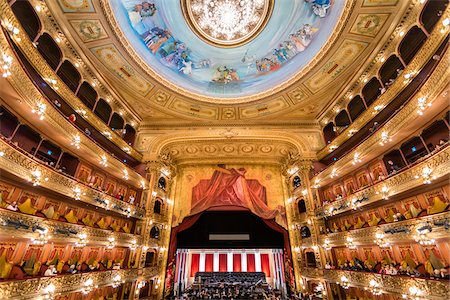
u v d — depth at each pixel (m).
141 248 16.53
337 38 13.98
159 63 17.19
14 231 8.83
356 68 15.34
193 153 22.53
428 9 10.96
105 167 15.07
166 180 21.16
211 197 21.67
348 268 13.84
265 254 27.45
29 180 9.62
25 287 8.80
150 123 20.78
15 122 10.75
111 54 14.96
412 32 12.11
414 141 12.03
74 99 13.62
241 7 16.69
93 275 12.28
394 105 12.97
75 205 13.62
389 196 11.75
